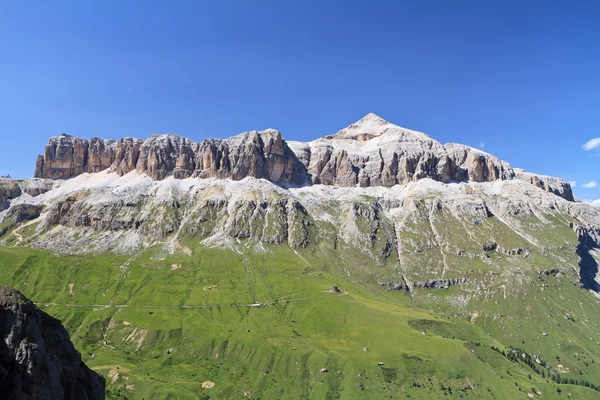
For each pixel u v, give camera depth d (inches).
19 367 3754.9
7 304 4003.4
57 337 4505.4
